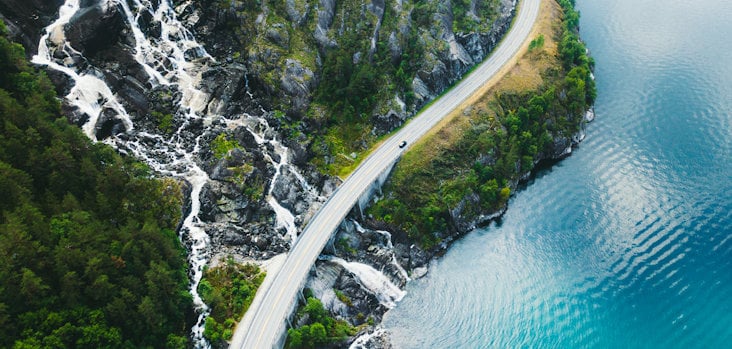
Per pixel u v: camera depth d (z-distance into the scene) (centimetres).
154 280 10875
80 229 10306
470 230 15050
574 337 12350
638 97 18288
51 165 10906
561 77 17862
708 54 19850
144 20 15338
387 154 15438
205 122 14825
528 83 17362
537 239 14488
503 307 13062
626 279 13250
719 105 17562
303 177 14962
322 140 15588
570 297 13088
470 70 18112
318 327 11850
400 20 17175
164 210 12731
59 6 14325
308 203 14438
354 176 14912
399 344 12469
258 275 12638
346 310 12875
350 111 15938
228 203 13675
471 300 13300
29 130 10819
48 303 9450
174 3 16112
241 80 15650
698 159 15875
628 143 16762
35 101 11688
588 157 16625
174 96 14912
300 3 16275
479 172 15675
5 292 8994
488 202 15300
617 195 15212
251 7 16162
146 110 14562
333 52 16225
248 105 15612
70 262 9850
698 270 13262
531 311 12912
